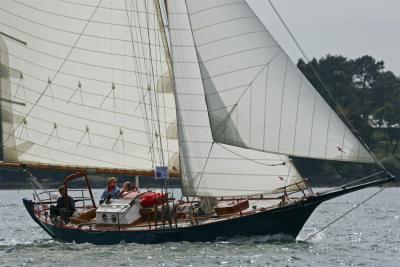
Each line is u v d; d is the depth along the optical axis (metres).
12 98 102.44
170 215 92.62
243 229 92.06
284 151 88.44
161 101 100.00
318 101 87.94
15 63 102.50
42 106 102.12
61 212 98.88
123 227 94.12
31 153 102.25
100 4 101.56
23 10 102.38
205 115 92.31
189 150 92.56
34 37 102.25
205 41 90.94
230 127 89.44
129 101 101.06
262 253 87.50
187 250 88.75
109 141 101.25
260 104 89.19
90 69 101.69
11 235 119.62
